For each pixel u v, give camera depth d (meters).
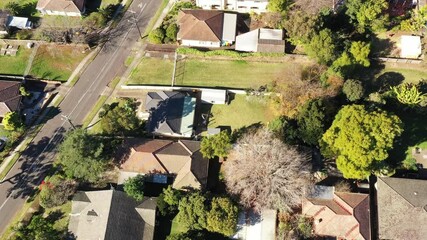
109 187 89.00
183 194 83.69
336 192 80.50
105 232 80.00
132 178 85.31
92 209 83.62
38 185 91.38
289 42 97.75
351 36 95.88
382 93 87.38
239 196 80.69
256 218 82.12
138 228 82.62
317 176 84.44
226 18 100.56
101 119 92.81
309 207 79.94
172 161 86.62
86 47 103.75
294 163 80.12
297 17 92.56
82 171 84.81
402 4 98.38
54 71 102.62
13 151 95.00
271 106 90.94
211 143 85.00
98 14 104.50
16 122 93.38
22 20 106.19
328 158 84.50
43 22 107.06
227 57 98.50
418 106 84.94
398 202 78.12
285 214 81.38
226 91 93.69
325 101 83.69
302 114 83.94
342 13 96.00
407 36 93.94
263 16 101.50
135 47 102.81
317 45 89.44
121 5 107.88
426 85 89.75
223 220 77.69
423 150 85.31
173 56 100.31
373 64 93.44
